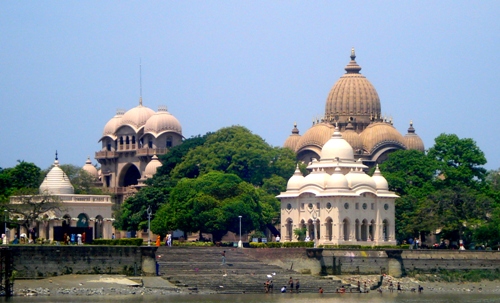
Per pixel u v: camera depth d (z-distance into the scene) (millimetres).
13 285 152125
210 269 176250
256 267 181625
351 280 180750
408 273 190375
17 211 186375
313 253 181125
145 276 166125
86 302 141500
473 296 171125
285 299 155500
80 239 174750
